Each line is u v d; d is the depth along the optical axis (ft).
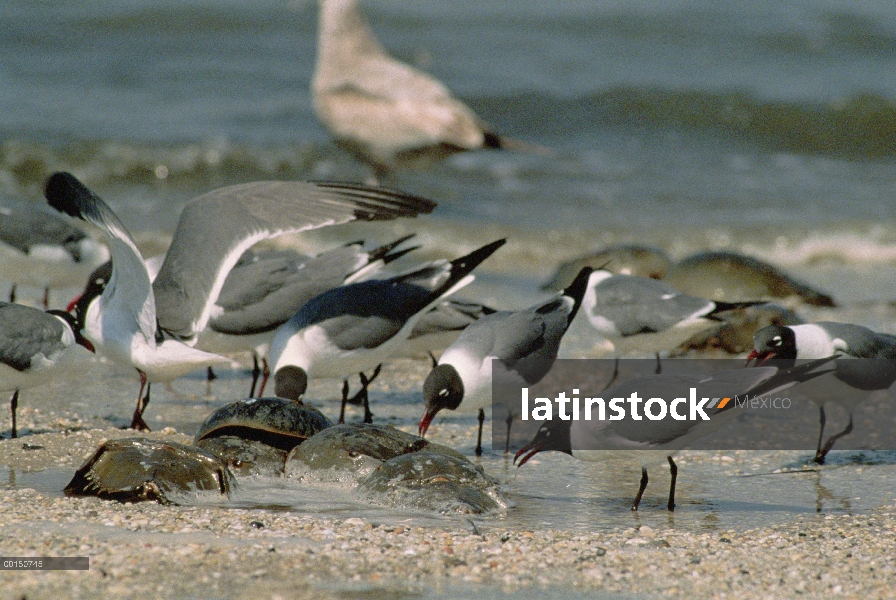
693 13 123.54
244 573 25.53
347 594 24.68
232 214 36.27
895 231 77.46
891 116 99.09
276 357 39.91
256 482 33.50
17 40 101.14
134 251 33.06
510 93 100.48
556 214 77.77
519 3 123.44
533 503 33.24
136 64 99.45
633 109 100.83
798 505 33.50
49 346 36.22
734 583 26.37
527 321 38.96
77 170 79.82
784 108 100.22
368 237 70.23
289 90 97.14
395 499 32.09
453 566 26.68
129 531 28.07
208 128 87.61
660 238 74.13
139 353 36.76
